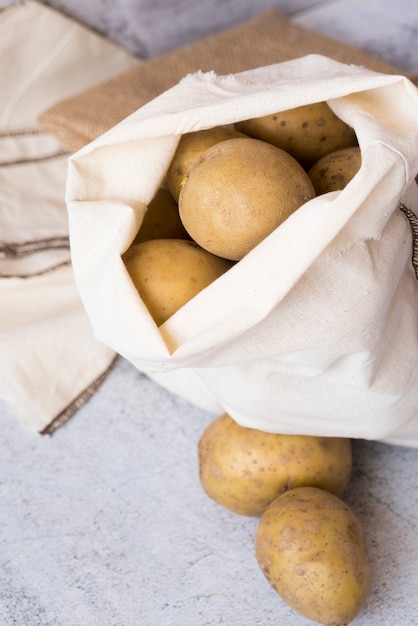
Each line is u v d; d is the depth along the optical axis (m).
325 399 0.56
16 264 0.80
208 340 0.49
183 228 0.58
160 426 0.71
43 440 0.71
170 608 0.59
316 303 0.50
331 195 0.48
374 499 0.64
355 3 0.95
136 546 0.63
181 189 0.55
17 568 0.63
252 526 0.63
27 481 0.68
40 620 0.59
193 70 0.86
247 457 0.59
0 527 0.65
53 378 0.73
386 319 0.53
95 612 0.59
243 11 1.02
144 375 0.76
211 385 0.58
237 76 0.57
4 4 0.99
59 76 0.98
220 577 0.60
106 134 0.53
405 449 0.67
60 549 0.63
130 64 1.03
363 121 0.51
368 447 0.67
